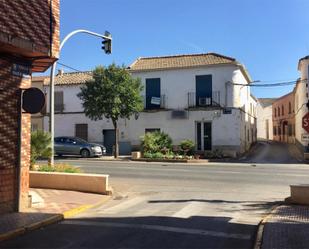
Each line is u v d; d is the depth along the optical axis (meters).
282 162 32.22
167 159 32.59
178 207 13.16
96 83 35.19
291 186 13.56
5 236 9.18
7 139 11.27
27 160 12.16
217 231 9.88
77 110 41.78
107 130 41.09
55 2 12.17
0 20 10.50
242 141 39.75
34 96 11.42
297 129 46.75
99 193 15.64
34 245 8.71
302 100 39.78
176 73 39.16
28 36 11.25
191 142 35.84
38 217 10.91
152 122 39.56
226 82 37.91
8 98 11.30
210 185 18.64
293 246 8.30
